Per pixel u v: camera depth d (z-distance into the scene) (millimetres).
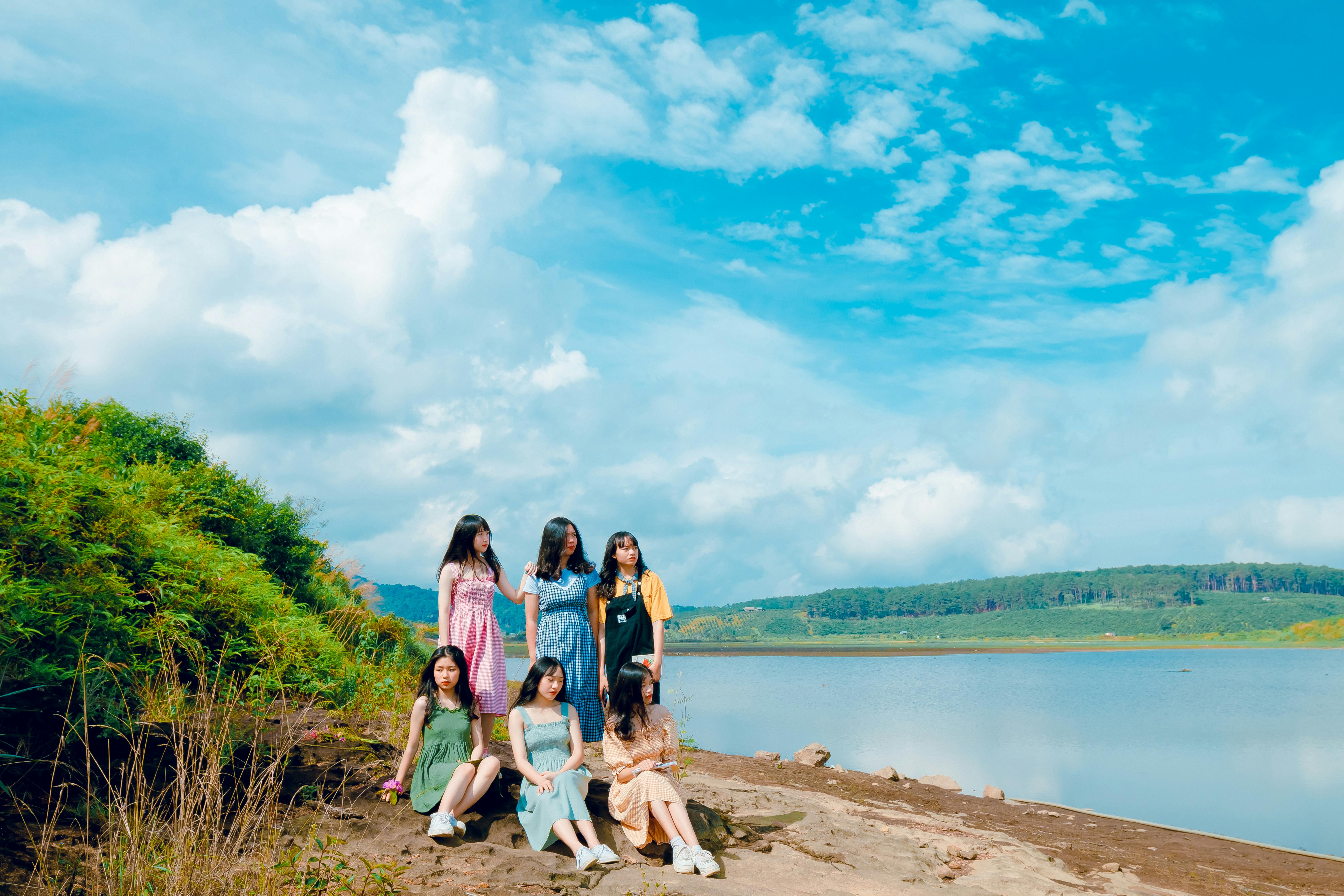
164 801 4289
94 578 5422
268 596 7957
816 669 62250
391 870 3908
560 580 5707
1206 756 18031
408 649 12422
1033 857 6352
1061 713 27906
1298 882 6492
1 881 3297
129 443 9695
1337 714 28062
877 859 5609
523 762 5000
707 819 5645
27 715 4469
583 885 4375
